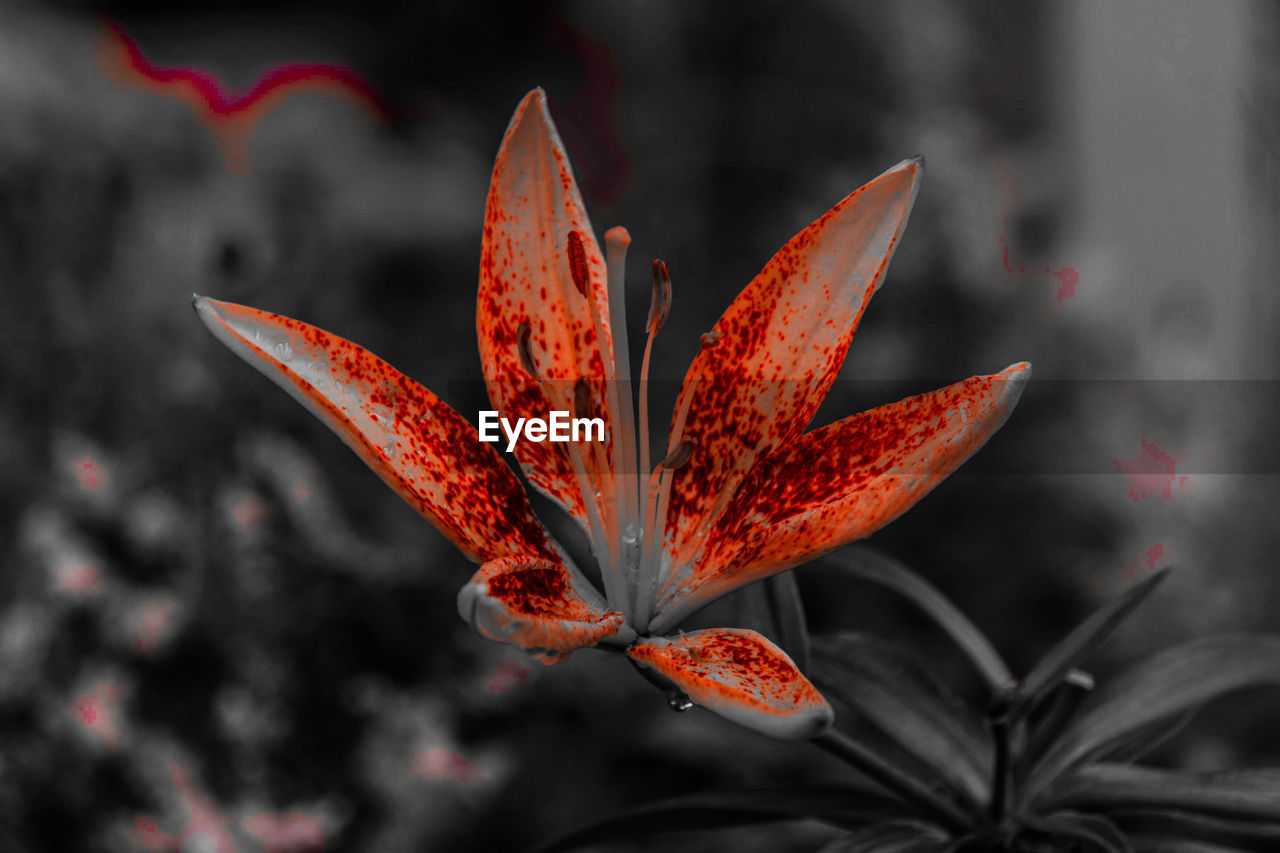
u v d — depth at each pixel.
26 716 0.83
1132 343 1.25
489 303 0.58
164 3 2.35
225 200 1.30
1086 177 1.50
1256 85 1.27
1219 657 0.61
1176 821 0.59
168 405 0.93
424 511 0.55
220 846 0.81
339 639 0.92
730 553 0.56
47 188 1.27
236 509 0.88
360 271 1.63
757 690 0.54
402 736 0.90
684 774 1.12
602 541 0.57
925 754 0.61
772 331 0.58
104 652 0.84
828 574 1.20
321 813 0.86
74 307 1.05
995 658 0.64
